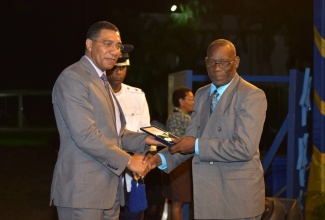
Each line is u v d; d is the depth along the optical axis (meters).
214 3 18.84
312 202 7.21
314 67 7.32
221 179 4.97
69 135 4.93
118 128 5.24
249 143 4.83
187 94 7.72
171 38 19.78
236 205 4.92
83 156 4.87
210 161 4.93
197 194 4.99
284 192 8.90
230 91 5.00
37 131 38.00
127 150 5.67
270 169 9.09
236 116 4.95
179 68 19.94
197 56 19.67
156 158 5.49
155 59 20.06
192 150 4.97
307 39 18.20
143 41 19.89
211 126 5.00
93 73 4.98
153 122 8.26
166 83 20.16
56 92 4.93
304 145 8.69
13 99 42.62
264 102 4.98
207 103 5.15
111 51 4.99
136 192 5.92
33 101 42.12
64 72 4.91
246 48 19.00
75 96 4.79
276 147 8.34
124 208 6.17
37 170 17.53
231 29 19.06
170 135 5.40
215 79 4.99
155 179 7.79
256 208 4.98
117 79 6.15
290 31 18.27
